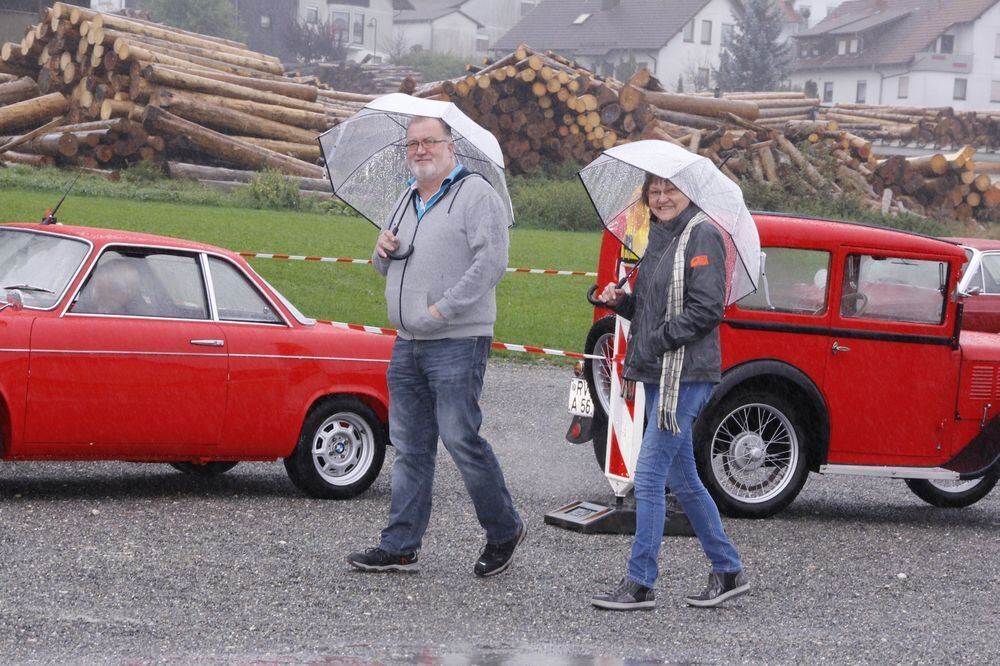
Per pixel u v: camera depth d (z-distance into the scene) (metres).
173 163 38.66
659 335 7.65
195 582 7.83
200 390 9.91
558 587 8.30
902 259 11.12
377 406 10.77
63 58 41.69
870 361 11.02
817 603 8.38
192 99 40.44
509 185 43.53
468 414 8.13
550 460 12.76
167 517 9.45
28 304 9.50
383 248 8.12
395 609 7.59
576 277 27.80
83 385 9.45
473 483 8.24
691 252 7.66
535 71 45.28
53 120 40.84
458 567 8.64
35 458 9.49
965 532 11.09
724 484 10.79
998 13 122.81
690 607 8.08
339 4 133.00
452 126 8.09
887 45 126.88
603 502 10.87
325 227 31.22
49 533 8.72
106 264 9.80
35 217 26.19
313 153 43.31
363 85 79.94
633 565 7.94
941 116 63.50
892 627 7.92
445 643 7.01
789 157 45.16
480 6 148.88
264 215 32.81
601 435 11.06
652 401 7.98
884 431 11.12
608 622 7.62
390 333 11.74
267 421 10.21
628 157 7.90
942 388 11.24
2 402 9.30
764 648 7.30
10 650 6.42
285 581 8.00
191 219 29.52
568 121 45.75
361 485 10.68
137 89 39.94
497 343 13.12
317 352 10.41
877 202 45.06
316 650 6.73
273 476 11.51
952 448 11.34
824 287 10.95
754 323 10.72
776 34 113.88
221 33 111.31
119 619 7.03
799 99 57.19
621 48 126.62
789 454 10.96
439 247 8.01
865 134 61.78
